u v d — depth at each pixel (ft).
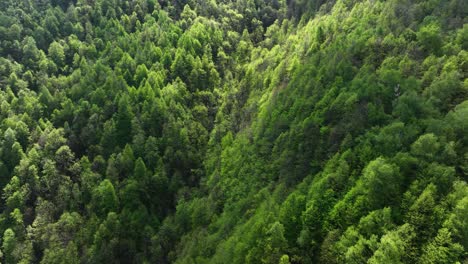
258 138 352.08
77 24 581.94
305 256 201.46
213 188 349.00
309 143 278.05
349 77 310.65
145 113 413.80
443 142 201.46
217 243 281.74
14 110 436.35
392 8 357.61
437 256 155.22
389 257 158.10
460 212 158.30
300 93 344.69
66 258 304.91
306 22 551.18
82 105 422.82
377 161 196.95
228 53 581.12
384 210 178.19
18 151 383.86
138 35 567.59
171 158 382.22
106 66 498.69
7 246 323.16
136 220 325.62
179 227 328.49
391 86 263.49
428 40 291.17
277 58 473.67
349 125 254.47
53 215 346.54
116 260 305.73
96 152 390.42
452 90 232.12
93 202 341.41
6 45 529.45
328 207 211.61
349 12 438.40
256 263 213.66
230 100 472.44
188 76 493.77
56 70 516.73
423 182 187.42
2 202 365.81
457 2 317.01
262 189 286.05
